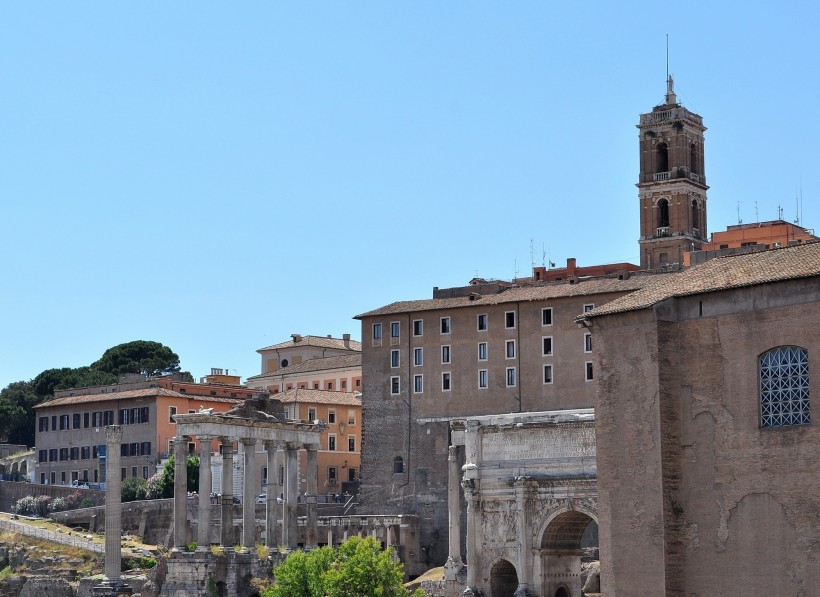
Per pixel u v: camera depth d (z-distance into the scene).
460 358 186.88
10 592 178.62
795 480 76.44
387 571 127.38
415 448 188.12
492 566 134.38
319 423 171.12
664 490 81.19
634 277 185.12
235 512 192.00
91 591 166.50
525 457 133.25
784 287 78.25
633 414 83.44
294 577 130.25
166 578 156.00
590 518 132.38
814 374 76.38
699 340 81.81
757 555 77.56
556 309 180.00
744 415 79.12
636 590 82.00
